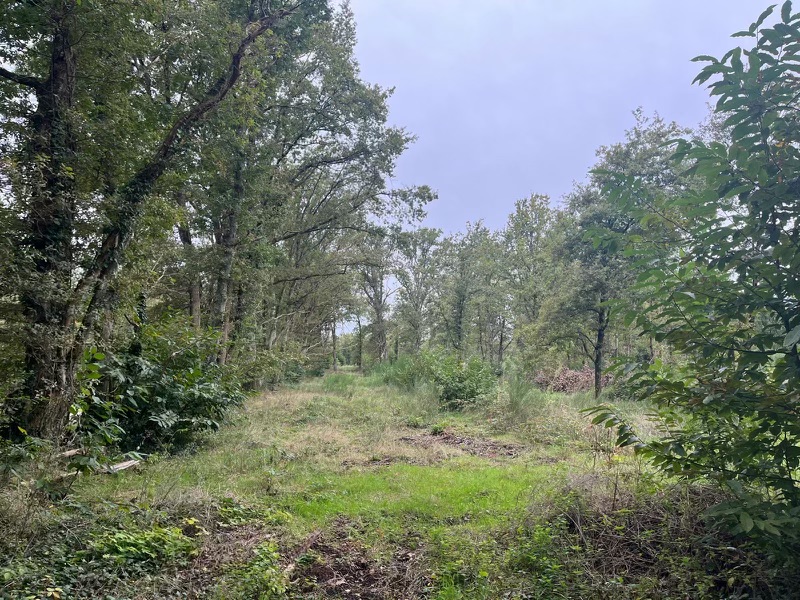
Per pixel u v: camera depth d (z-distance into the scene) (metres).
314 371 36.19
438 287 35.44
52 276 6.66
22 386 6.33
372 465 8.38
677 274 3.24
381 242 23.06
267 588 3.72
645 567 3.86
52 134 7.02
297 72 17.55
